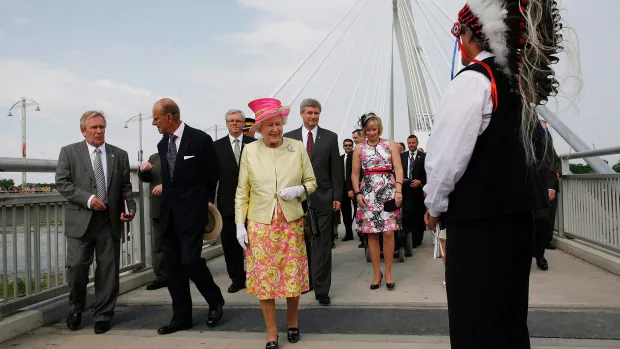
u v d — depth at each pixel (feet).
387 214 15.53
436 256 21.20
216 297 12.66
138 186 18.07
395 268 19.26
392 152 15.94
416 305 13.57
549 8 6.21
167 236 12.34
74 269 12.20
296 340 11.03
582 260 18.93
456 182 6.35
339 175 15.06
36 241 12.89
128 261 17.40
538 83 6.18
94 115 12.68
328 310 13.53
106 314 12.26
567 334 10.70
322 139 15.10
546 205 6.56
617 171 17.66
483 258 6.26
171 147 12.50
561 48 6.31
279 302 14.48
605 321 11.49
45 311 12.87
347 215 28.89
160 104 12.15
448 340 10.66
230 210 16.44
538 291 14.29
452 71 7.19
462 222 6.38
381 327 11.80
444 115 6.19
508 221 6.21
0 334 11.39
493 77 6.12
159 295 15.93
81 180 12.47
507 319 6.46
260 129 11.50
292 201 11.12
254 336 11.62
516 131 6.15
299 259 11.19
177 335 11.82
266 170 11.11
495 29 6.11
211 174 12.98
